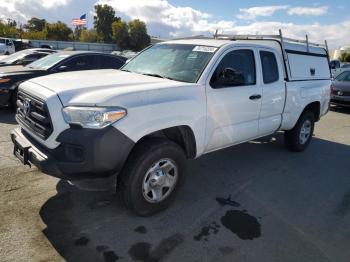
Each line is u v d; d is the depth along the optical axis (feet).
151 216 12.00
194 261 9.82
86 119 9.87
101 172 10.28
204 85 12.89
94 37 238.89
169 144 11.56
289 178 16.67
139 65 15.37
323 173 17.71
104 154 9.96
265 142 22.84
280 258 10.25
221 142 14.38
